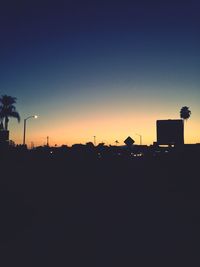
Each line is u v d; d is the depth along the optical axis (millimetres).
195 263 8055
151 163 54000
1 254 8789
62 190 22953
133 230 11500
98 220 13156
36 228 11766
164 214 14539
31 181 27578
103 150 74250
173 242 9930
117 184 27844
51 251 9055
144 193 22234
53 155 62094
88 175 36406
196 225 12258
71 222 12805
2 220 12828
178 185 26719
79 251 9055
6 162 49062
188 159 46500
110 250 9148
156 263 8070
